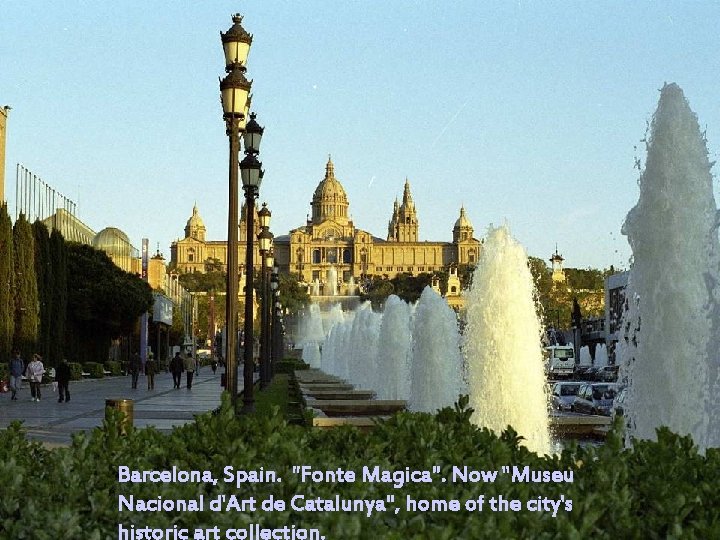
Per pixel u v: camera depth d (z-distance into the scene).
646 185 18.30
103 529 8.19
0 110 79.88
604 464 9.02
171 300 140.00
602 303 188.62
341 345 71.69
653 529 7.29
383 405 33.16
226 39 22.64
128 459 10.30
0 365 60.25
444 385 31.50
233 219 23.00
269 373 62.66
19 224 71.62
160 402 48.22
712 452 9.71
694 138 17.94
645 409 17.72
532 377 23.52
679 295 17.48
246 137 29.31
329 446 11.49
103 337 105.00
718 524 6.67
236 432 11.63
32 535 7.88
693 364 17.33
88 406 45.56
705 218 17.88
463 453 10.17
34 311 71.75
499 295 23.62
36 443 11.98
